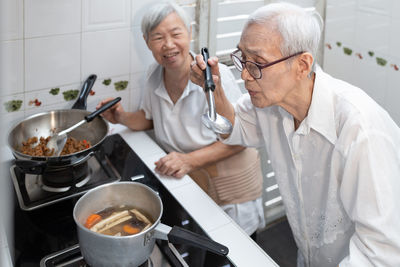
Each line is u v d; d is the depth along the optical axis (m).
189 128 1.46
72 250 0.97
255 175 1.57
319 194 1.07
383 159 0.85
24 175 1.24
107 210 1.02
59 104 1.49
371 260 0.84
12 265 0.94
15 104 1.40
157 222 0.88
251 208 1.56
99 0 1.42
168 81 1.44
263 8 0.88
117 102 1.38
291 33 0.84
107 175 1.27
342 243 1.07
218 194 1.52
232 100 1.42
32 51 1.37
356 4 1.79
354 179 0.87
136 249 0.86
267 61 0.87
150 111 1.54
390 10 1.66
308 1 1.90
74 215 0.90
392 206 0.83
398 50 1.68
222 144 1.41
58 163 1.13
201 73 1.09
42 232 1.04
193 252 0.97
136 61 1.57
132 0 1.47
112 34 1.49
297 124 1.06
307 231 1.16
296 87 0.93
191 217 1.09
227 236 1.03
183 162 1.31
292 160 1.08
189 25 1.38
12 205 1.12
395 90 1.75
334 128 0.94
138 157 1.38
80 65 1.47
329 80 0.96
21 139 1.31
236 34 1.78
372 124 0.87
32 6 1.31
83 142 1.31
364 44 1.82
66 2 1.36
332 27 1.94
